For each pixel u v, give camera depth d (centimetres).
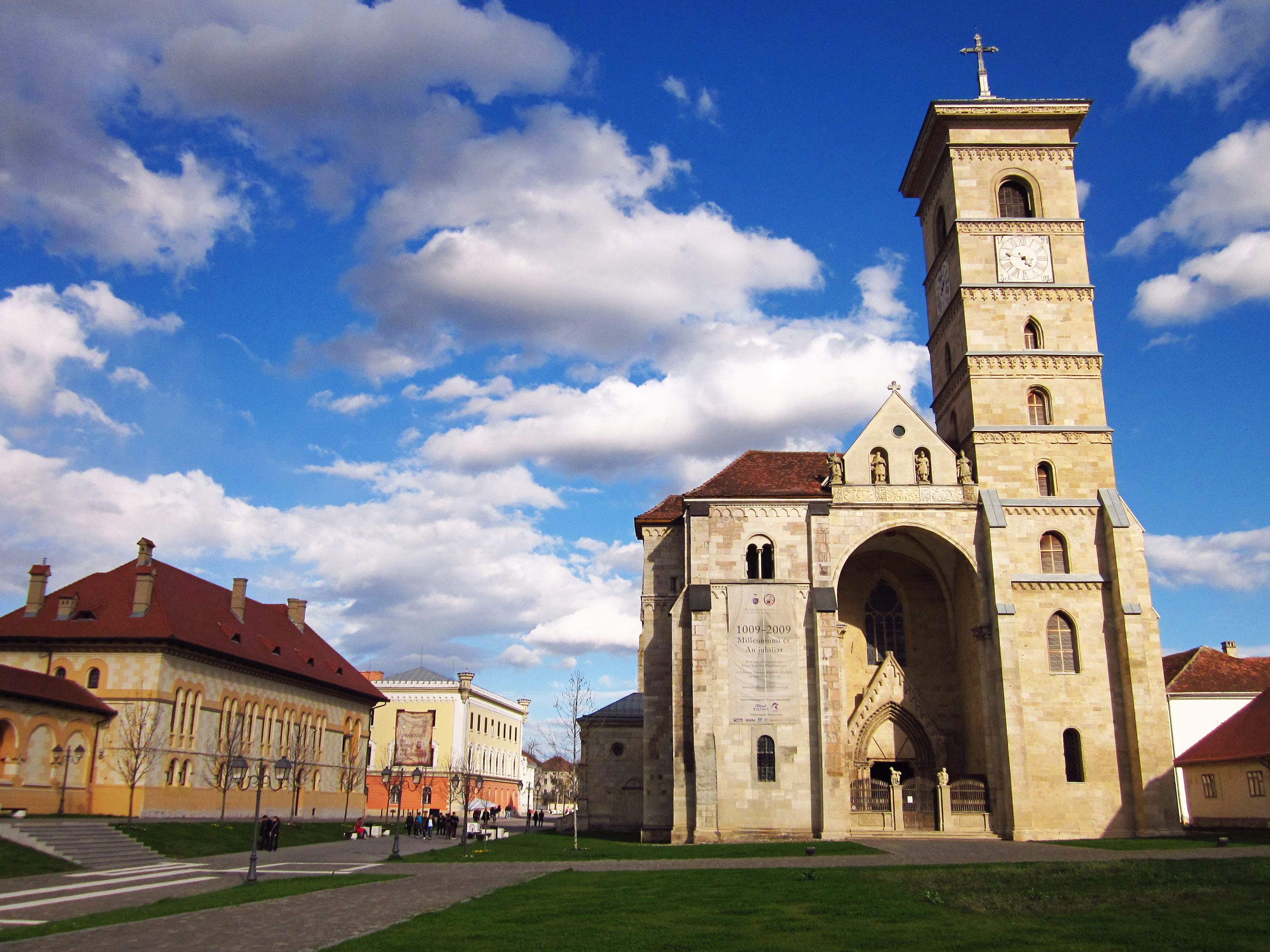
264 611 9462
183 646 6744
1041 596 6450
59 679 6334
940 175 7681
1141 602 6397
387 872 4450
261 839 6116
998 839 5891
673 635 6400
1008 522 6581
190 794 6888
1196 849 4816
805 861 4453
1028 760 6162
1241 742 6894
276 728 8306
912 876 3503
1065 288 7050
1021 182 7362
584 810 8969
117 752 6397
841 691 6134
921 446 6725
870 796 6356
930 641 7131
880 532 6538
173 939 2459
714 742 6109
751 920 2575
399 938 2339
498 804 15225
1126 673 6259
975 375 6894
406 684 13325
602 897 3141
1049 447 6756
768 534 6494
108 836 5428
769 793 6047
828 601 6278
